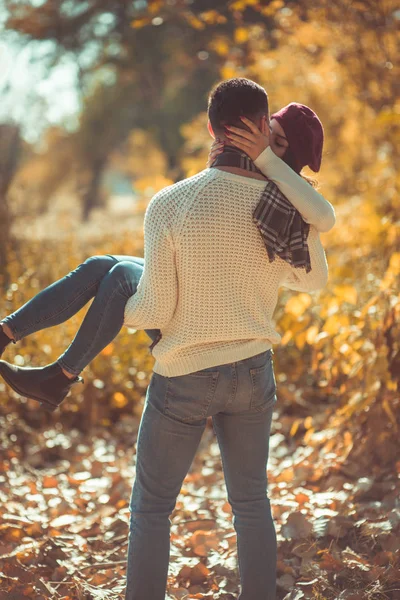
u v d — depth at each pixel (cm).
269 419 219
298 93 780
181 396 205
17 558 286
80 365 213
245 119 201
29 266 565
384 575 259
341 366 374
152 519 212
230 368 203
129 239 648
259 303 208
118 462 406
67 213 948
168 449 210
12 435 436
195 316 200
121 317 209
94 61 1462
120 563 287
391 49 608
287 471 360
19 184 779
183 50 1352
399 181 470
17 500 353
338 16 599
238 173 203
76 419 472
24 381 215
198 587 268
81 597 260
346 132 796
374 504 310
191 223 196
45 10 1031
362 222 463
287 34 703
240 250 200
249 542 216
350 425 367
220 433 221
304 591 259
